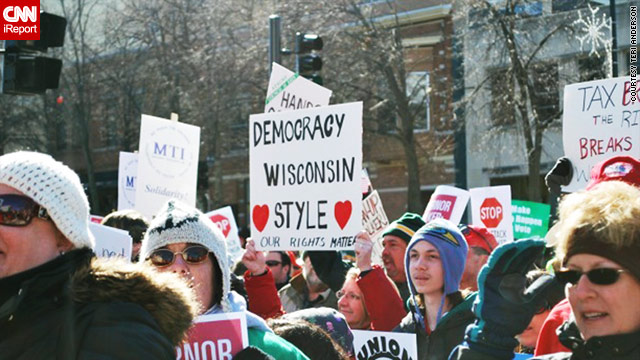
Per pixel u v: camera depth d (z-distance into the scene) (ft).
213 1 87.66
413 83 96.32
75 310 7.14
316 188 17.20
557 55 76.13
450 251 13.78
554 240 7.57
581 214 7.04
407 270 14.35
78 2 97.19
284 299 21.93
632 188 7.14
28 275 7.32
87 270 7.44
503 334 8.06
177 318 7.56
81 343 6.93
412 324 14.19
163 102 90.53
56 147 116.16
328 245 16.88
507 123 82.53
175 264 10.95
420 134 96.02
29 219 7.38
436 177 96.02
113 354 6.84
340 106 17.01
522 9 76.69
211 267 11.25
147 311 7.35
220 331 9.71
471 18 80.43
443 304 13.80
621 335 6.91
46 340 6.99
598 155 18.95
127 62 92.84
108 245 15.31
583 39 70.64
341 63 81.46
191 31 87.61
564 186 19.03
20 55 32.37
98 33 102.22
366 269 15.43
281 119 17.80
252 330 10.19
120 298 7.29
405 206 100.94
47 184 7.45
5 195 7.36
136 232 16.90
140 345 6.91
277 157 17.79
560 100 75.72
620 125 18.81
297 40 40.81
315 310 12.87
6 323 7.13
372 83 83.82
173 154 23.82
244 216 110.52
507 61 80.43
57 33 32.73
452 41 90.53
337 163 16.96
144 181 23.16
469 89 87.30
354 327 16.39
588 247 6.93
